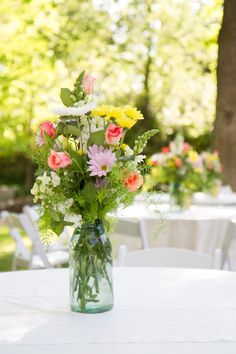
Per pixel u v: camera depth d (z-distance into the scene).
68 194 1.96
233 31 8.82
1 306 2.12
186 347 1.65
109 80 15.70
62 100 2.07
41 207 1.99
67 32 13.25
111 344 1.68
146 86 15.52
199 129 16.12
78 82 2.07
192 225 4.95
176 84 15.98
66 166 1.94
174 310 2.05
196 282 2.49
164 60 15.30
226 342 1.70
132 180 1.96
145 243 4.48
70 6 13.30
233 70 8.85
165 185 6.48
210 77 15.34
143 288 2.39
